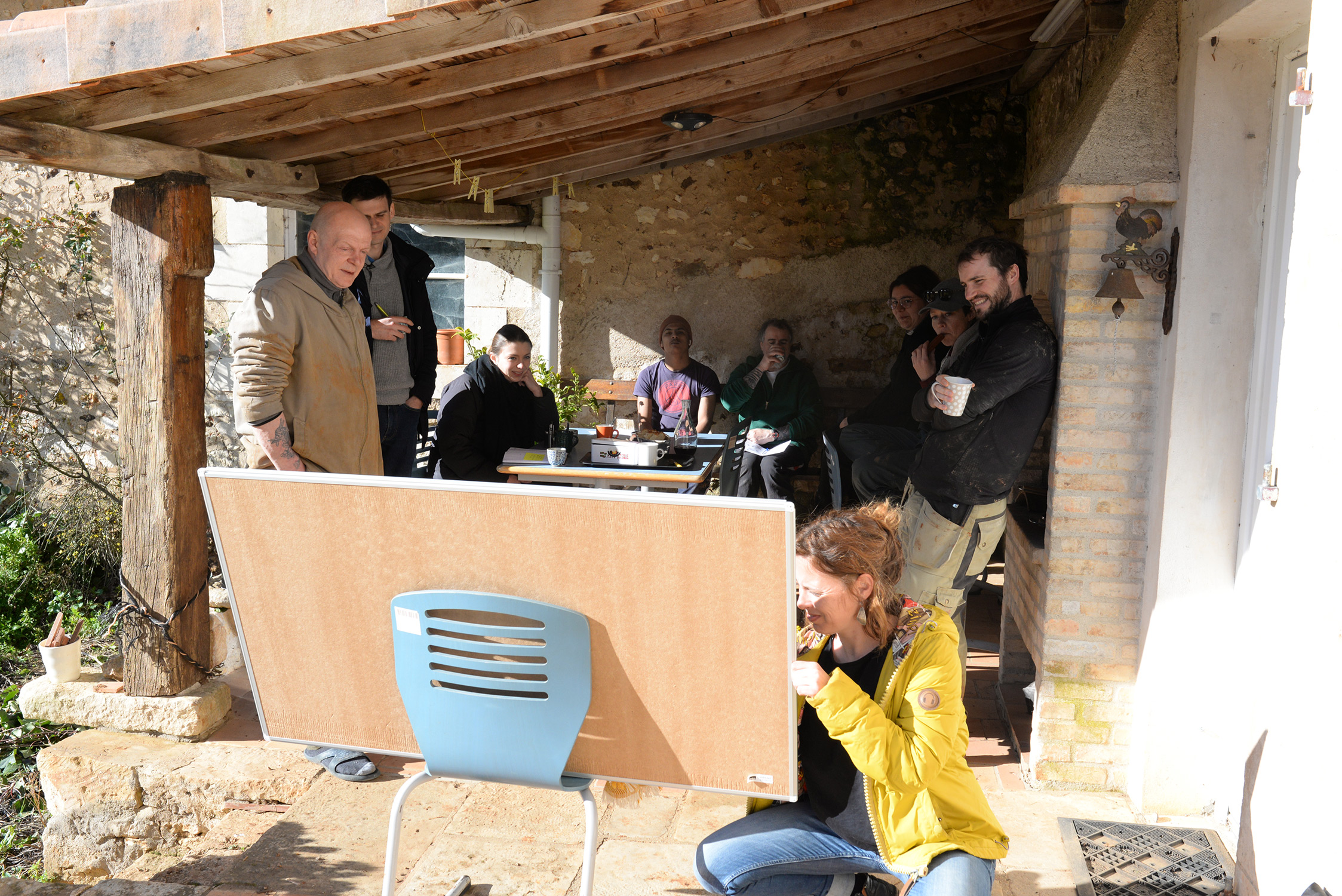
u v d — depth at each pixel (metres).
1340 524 1.99
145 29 2.68
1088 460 3.11
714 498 1.50
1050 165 3.39
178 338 3.39
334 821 3.03
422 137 4.26
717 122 5.31
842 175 6.70
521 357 5.05
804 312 6.87
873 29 4.10
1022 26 4.69
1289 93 2.68
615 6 2.53
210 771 3.32
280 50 2.63
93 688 3.63
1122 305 2.99
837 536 1.92
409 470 4.69
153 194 3.29
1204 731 3.00
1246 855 2.47
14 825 4.20
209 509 1.75
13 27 3.00
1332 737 2.01
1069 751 3.22
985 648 4.65
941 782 1.94
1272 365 2.74
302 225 7.16
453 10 2.39
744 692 1.64
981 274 3.16
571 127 4.24
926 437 3.44
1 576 6.14
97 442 7.15
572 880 2.72
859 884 2.15
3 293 7.04
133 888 2.73
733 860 2.07
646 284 6.95
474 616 1.71
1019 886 2.67
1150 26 2.99
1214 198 2.82
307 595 1.78
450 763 1.83
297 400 3.34
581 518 1.58
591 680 1.70
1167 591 2.97
